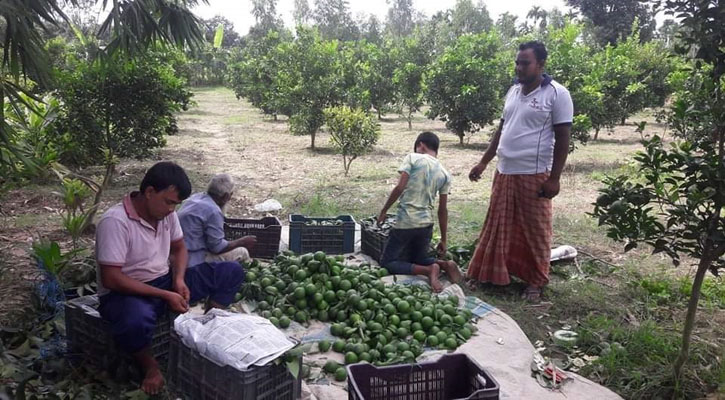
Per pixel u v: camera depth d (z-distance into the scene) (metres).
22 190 9.20
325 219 6.59
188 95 11.63
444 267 5.89
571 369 4.26
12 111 6.53
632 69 18.64
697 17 3.46
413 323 4.52
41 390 3.48
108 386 3.62
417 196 5.74
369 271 5.49
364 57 28.52
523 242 5.54
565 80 13.01
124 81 9.24
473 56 16.08
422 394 3.40
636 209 3.68
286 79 15.52
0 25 3.91
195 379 3.36
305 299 4.70
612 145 17.48
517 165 5.43
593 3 37.41
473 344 4.44
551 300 5.56
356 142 11.41
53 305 4.51
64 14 4.04
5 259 5.95
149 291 3.63
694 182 3.43
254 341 3.21
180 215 4.67
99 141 9.61
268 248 6.23
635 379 4.06
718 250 3.57
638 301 5.52
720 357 4.35
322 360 4.10
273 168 12.45
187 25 5.39
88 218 6.46
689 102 3.85
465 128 16.62
